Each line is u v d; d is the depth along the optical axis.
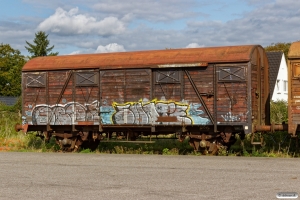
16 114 37.62
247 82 18.45
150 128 20.42
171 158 17.16
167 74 19.69
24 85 22.44
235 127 18.89
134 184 11.35
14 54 82.25
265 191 10.25
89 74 21.06
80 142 21.89
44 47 90.62
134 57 20.41
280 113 25.59
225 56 18.83
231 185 11.03
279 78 54.56
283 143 20.30
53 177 12.62
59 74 21.70
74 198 9.79
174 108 19.56
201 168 14.09
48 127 21.92
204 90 19.11
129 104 20.30
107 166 14.89
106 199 9.65
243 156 18.09
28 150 22.03
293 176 12.30
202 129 19.48
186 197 9.73
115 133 22.56
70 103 21.47
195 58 19.22
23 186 11.26
